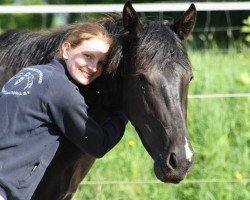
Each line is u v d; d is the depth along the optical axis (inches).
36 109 214.5
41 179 237.0
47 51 241.4
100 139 223.8
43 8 319.3
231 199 340.2
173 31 226.7
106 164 351.3
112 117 234.7
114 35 230.7
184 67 215.6
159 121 211.9
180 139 209.2
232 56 450.6
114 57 225.6
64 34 239.3
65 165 239.3
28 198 219.5
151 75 212.5
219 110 374.9
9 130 212.1
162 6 330.0
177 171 206.5
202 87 394.3
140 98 216.1
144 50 215.6
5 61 248.7
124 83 225.0
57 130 222.5
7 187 211.6
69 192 252.1
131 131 361.1
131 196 341.1
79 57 222.4
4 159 211.9
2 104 214.4
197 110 375.2
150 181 343.6
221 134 362.9
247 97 378.6
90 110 238.7
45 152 219.9
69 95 216.8
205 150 355.9
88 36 224.4
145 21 230.4
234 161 356.5
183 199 341.4
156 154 213.8
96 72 227.5
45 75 216.5
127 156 353.4
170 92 211.8
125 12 224.2
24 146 214.5
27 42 247.6
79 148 235.6
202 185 342.3
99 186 343.6
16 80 218.4
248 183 346.9
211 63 433.7
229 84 399.5
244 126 370.3
